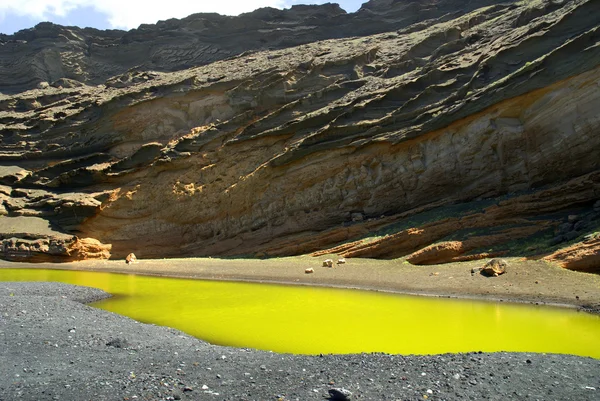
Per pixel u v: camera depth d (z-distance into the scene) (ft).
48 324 52.80
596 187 78.28
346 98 130.31
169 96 161.89
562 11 106.73
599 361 37.76
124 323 56.49
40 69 245.65
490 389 31.78
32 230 143.95
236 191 128.57
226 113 154.40
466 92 103.35
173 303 73.82
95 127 169.58
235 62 183.21
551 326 52.60
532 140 90.89
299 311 65.05
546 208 82.48
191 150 143.13
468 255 81.41
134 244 140.87
